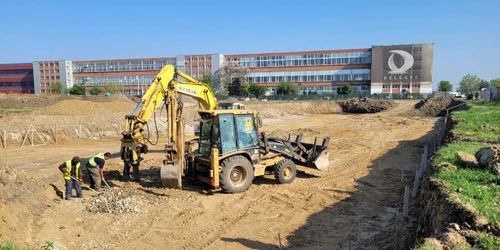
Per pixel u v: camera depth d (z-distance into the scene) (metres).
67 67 87.62
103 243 8.03
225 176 11.09
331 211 10.07
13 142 20.84
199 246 7.96
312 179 13.34
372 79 76.56
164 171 11.27
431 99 45.28
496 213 5.71
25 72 90.69
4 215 7.78
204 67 85.31
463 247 5.00
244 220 9.43
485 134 14.35
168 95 11.64
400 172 14.30
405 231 7.84
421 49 73.62
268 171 13.39
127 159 12.28
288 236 8.47
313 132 27.78
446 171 8.36
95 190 11.53
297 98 68.19
